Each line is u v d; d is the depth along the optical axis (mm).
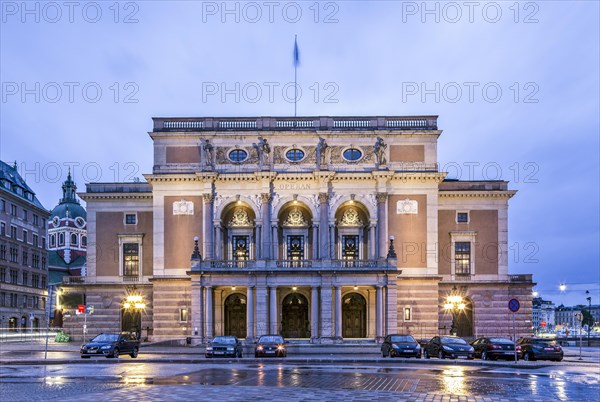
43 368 40688
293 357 52938
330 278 71875
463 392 27344
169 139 78125
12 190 116375
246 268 72312
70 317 82438
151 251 82062
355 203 77500
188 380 32562
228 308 78438
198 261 72875
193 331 72125
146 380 32531
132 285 81188
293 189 76500
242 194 76875
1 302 106562
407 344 52156
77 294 56500
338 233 78125
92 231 82812
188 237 77062
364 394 26297
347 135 77188
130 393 26328
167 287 76875
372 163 77062
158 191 77750
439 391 27641
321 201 75938
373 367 41969
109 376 34688
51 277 175625
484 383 31312
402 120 78000
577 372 39156
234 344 51844
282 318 77625
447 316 79438
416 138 77500
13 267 112125
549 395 26688
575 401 24781
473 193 81188
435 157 77250
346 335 77750
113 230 82688
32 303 120312
